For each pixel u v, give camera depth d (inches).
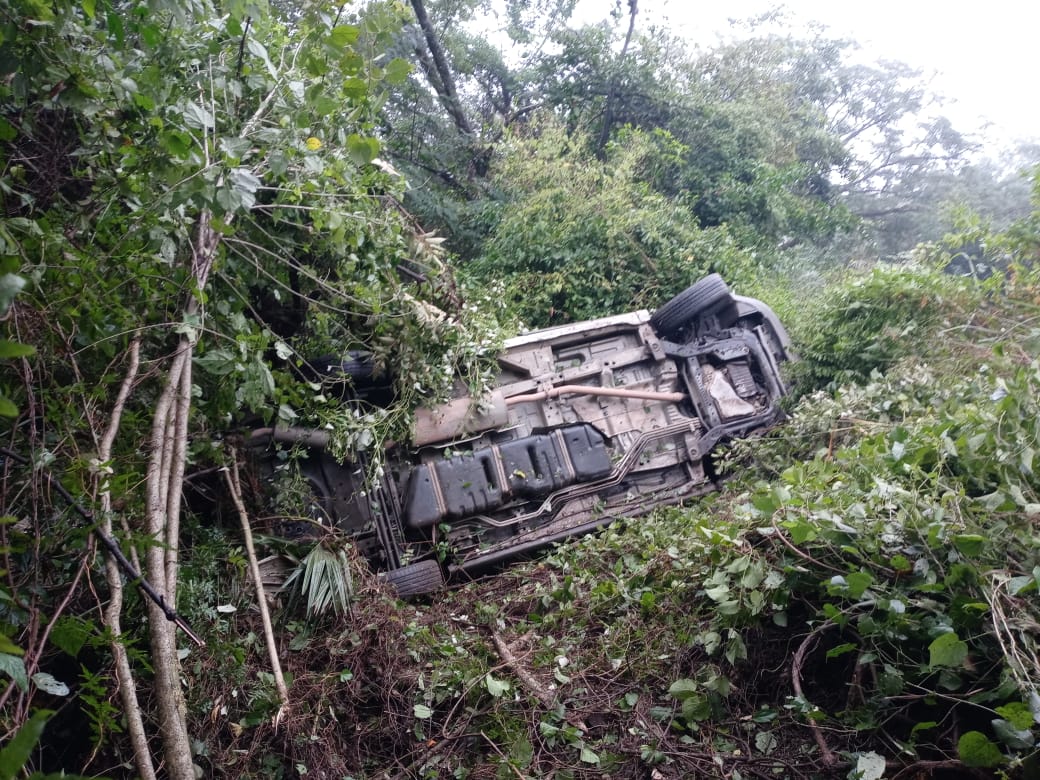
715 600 163.0
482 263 428.1
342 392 259.4
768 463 273.3
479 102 745.6
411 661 186.2
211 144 164.9
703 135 658.2
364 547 265.4
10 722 108.0
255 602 189.3
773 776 138.4
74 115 165.2
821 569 152.9
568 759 152.3
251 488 231.1
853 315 325.7
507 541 278.7
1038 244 301.6
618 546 238.1
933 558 140.6
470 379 275.4
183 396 156.1
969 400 217.3
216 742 153.9
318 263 246.7
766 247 604.4
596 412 302.0
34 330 138.4
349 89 161.9
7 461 133.0
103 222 161.5
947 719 134.6
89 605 142.3
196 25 175.8
